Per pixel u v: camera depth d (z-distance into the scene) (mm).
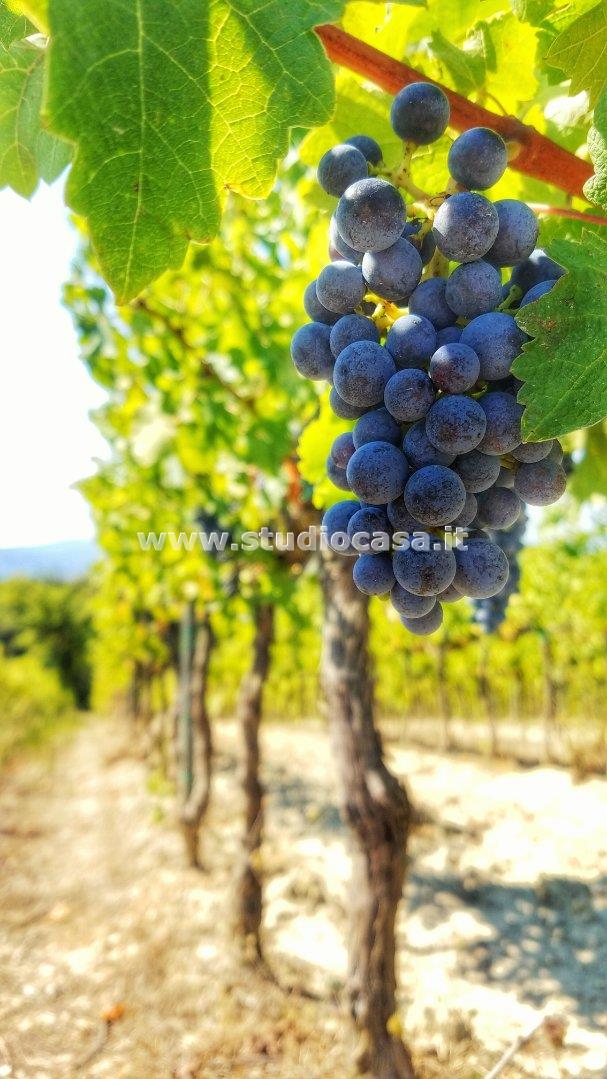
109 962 6453
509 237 1129
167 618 10414
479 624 2754
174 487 6766
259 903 6223
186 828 8586
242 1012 5477
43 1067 4973
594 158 1169
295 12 960
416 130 1137
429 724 20875
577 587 14398
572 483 2277
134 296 986
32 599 37344
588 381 1007
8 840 10898
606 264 1041
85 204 946
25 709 20578
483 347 1092
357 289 1214
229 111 964
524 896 7359
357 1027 3936
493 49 1444
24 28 1233
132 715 19156
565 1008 5297
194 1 922
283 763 16156
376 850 4008
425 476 1082
